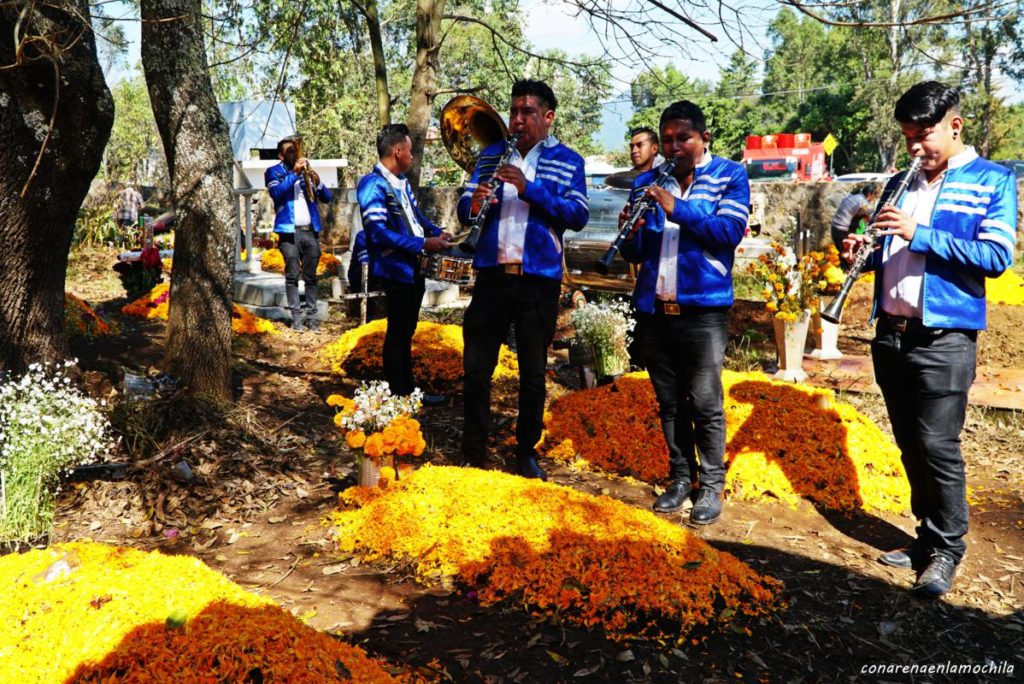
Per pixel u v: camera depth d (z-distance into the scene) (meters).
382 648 2.95
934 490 3.72
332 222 20.17
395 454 4.21
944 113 3.56
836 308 3.74
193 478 4.39
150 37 5.22
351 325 8.96
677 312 4.16
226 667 2.28
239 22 6.75
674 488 4.43
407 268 5.46
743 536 4.11
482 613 3.23
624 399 5.26
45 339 4.78
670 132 4.11
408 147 5.58
